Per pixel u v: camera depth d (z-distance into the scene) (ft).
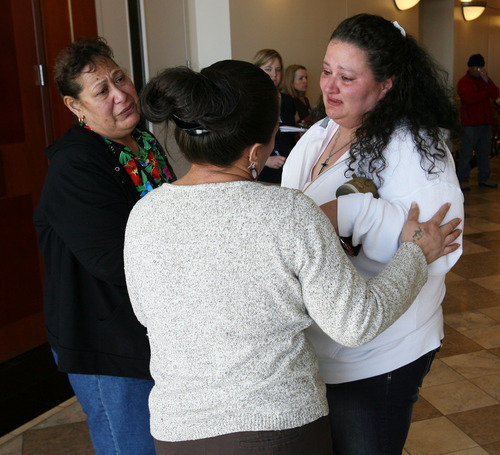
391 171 4.49
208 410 3.58
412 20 25.20
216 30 16.20
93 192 5.04
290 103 15.40
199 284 3.51
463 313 12.53
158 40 14.58
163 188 3.77
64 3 11.57
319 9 19.99
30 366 10.76
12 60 10.63
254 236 3.43
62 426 8.82
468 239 18.19
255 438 3.51
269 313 3.51
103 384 5.54
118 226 5.04
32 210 11.24
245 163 3.71
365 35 4.27
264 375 3.54
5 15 10.44
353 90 4.39
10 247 10.90
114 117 5.40
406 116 4.45
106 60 5.43
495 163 34.17
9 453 8.19
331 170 4.81
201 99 3.36
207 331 3.52
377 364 4.78
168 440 3.70
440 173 4.41
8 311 10.95
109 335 5.34
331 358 4.83
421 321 4.81
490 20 33.04
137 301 3.95
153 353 3.88
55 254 5.34
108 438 5.75
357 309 3.53
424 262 4.16
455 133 4.65
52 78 11.37
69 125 11.80
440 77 4.55
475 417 8.71
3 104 10.53
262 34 17.48
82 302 5.31
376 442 4.96
